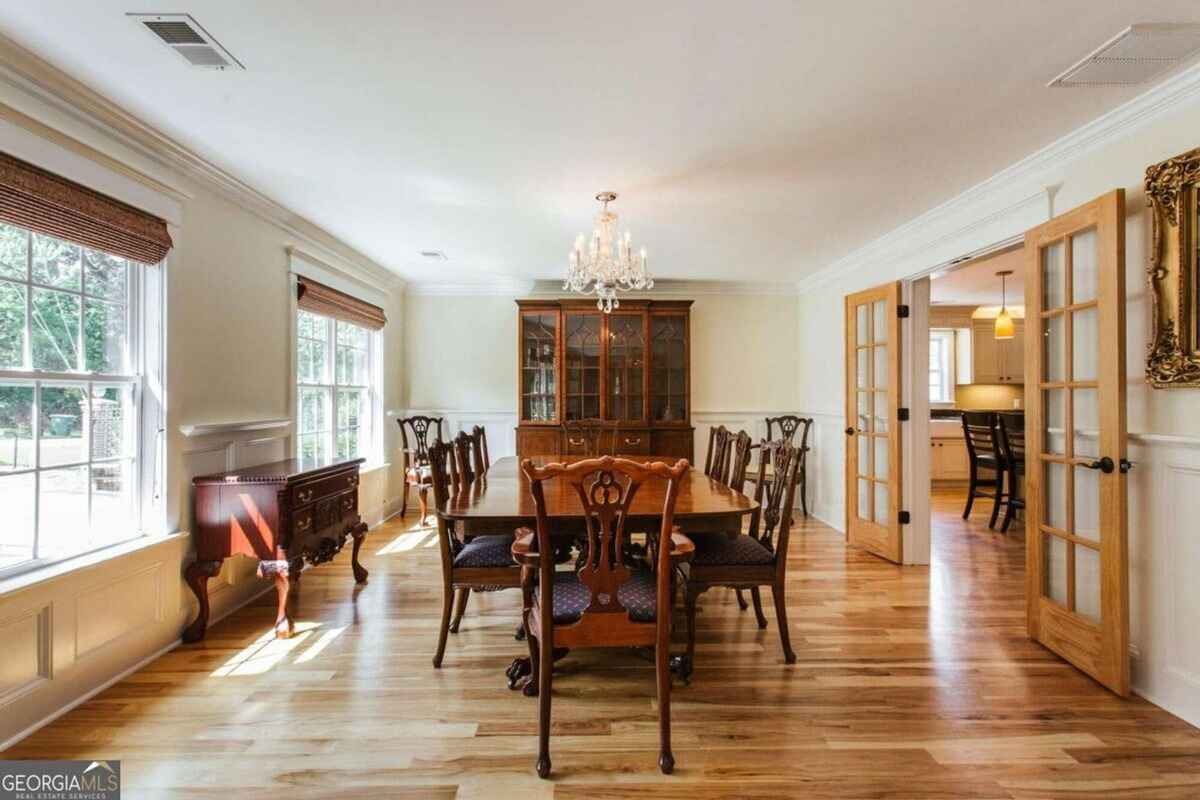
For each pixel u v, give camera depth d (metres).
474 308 5.57
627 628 1.72
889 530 3.82
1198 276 1.85
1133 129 2.12
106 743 1.78
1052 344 2.47
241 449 2.99
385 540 4.34
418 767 1.68
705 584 2.31
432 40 1.71
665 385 5.32
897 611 2.92
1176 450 1.94
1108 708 2.00
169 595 2.45
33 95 1.83
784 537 2.35
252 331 3.11
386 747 1.77
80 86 1.94
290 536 2.58
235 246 2.95
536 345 5.27
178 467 2.51
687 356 5.27
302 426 3.82
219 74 1.90
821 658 2.39
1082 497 2.32
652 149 2.48
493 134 2.34
